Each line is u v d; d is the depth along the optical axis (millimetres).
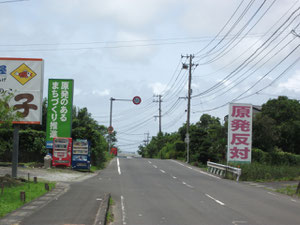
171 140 69500
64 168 25797
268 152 38562
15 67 18406
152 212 11422
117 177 23406
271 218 10898
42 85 18578
